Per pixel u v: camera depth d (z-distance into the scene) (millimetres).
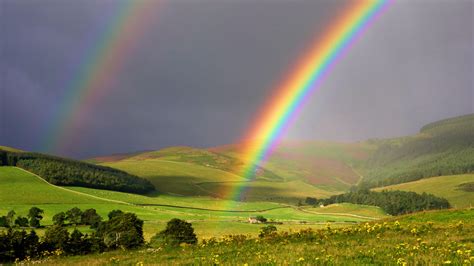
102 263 33219
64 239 63906
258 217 196375
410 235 31281
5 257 56656
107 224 102625
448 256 21688
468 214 38281
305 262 22219
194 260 27969
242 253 29812
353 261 21953
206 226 163125
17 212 177500
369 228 35656
